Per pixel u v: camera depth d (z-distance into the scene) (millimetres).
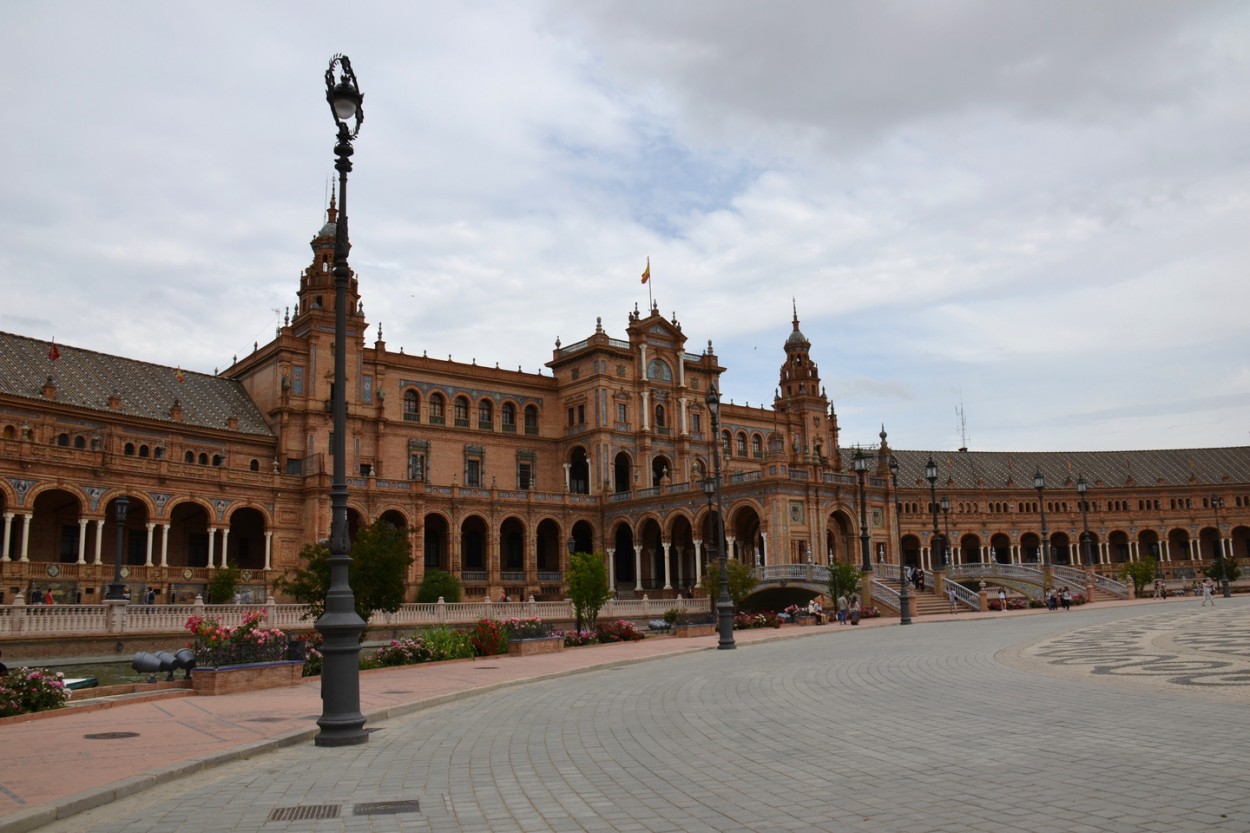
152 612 43125
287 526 73375
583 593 51188
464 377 93000
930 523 122000
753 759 13172
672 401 101312
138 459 64438
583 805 10891
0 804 10828
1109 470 132625
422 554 79875
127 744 15117
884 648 33156
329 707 15648
